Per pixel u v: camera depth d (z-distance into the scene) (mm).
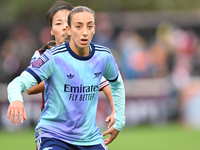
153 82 42344
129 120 40875
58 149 13117
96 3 55719
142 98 41375
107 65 14094
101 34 47438
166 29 49594
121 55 44062
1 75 43219
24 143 30875
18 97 12195
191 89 42906
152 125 41438
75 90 13422
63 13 16359
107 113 39094
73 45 13445
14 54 45344
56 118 13516
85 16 13055
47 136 13438
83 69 13469
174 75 43938
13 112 11945
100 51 13859
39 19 54656
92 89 13688
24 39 50594
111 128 14992
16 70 43969
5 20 54531
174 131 38562
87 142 13703
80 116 13547
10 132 38188
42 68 13000
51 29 17000
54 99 13461
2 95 39375
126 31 49469
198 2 58844
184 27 51594
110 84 14898
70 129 13477
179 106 42656
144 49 47188
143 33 51656
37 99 38688
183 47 48344
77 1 54656
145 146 30078
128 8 57406
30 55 47375
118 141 32500
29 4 55125
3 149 28078
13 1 56156
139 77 43406
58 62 13211
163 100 42062
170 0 58250
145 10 57625
